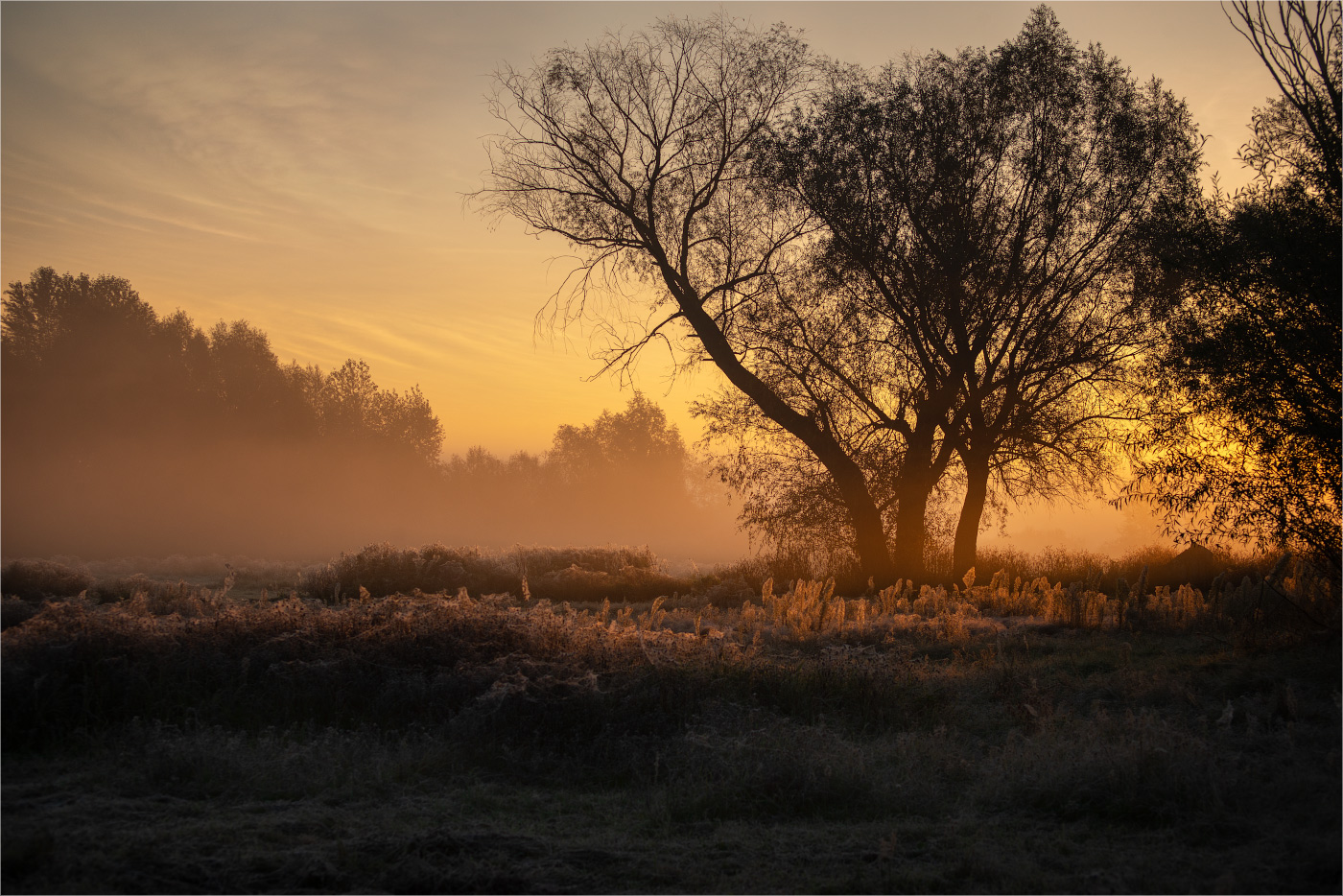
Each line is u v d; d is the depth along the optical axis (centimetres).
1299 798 481
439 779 539
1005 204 1920
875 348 1988
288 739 604
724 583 1959
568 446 11581
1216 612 1088
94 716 598
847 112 1905
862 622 1237
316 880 380
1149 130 1827
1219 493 928
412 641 764
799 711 706
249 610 848
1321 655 814
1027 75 1872
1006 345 1916
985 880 400
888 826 475
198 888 370
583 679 683
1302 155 895
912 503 2002
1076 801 502
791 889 389
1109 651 945
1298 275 846
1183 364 929
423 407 8188
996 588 1548
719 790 519
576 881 395
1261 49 902
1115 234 1875
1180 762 518
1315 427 839
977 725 690
